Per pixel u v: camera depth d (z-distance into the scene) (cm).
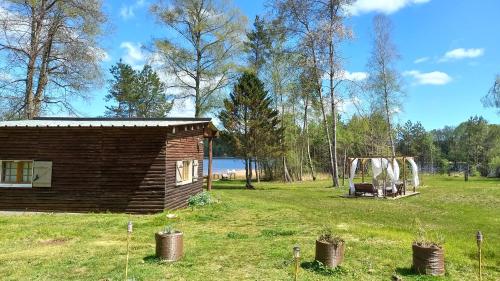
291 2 3186
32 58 2445
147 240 1006
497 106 3975
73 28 2494
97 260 792
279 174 4912
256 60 4412
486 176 5650
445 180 4512
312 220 1377
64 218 1384
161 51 3186
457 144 9262
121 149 1599
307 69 3256
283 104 4478
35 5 2366
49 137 1623
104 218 1388
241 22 3303
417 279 691
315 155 6278
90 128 1602
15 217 1406
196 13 3253
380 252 857
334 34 3105
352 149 6281
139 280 663
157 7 3180
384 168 2648
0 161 1630
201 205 1730
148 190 1577
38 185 1605
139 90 5919
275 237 1041
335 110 3428
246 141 3384
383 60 3994
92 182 1594
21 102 2480
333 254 735
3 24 2291
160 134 1593
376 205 2064
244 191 2939
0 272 716
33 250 891
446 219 1584
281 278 683
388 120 4091
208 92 3341
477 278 715
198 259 800
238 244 943
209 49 3291
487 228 1377
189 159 1902
